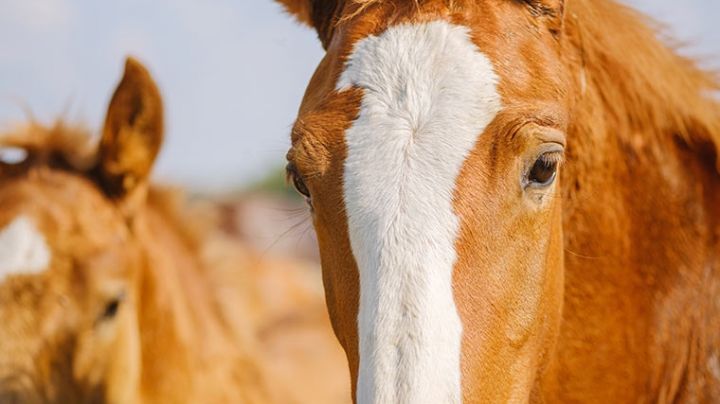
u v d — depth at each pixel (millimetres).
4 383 6410
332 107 3383
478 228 3141
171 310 7316
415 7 3537
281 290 11984
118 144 7141
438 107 3256
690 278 4137
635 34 4258
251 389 7684
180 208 7926
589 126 4035
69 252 6723
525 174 3281
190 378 7305
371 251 3092
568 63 3961
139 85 7172
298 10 4375
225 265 8008
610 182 4105
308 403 9000
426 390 2871
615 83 4137
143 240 7270
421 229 3074
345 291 3227
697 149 4215
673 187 4176
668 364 4129
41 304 6547
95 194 7121
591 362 4094
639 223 4156
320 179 3314
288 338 10273
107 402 6871
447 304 3006
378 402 2879
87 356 6734
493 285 3162
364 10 3652
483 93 3293
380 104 3301
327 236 3377
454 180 3156
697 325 4133
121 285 6926
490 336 3139
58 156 7301
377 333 2971
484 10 3533
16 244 6574
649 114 4160
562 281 3787
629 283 4125
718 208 4188
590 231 4074
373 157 3211
